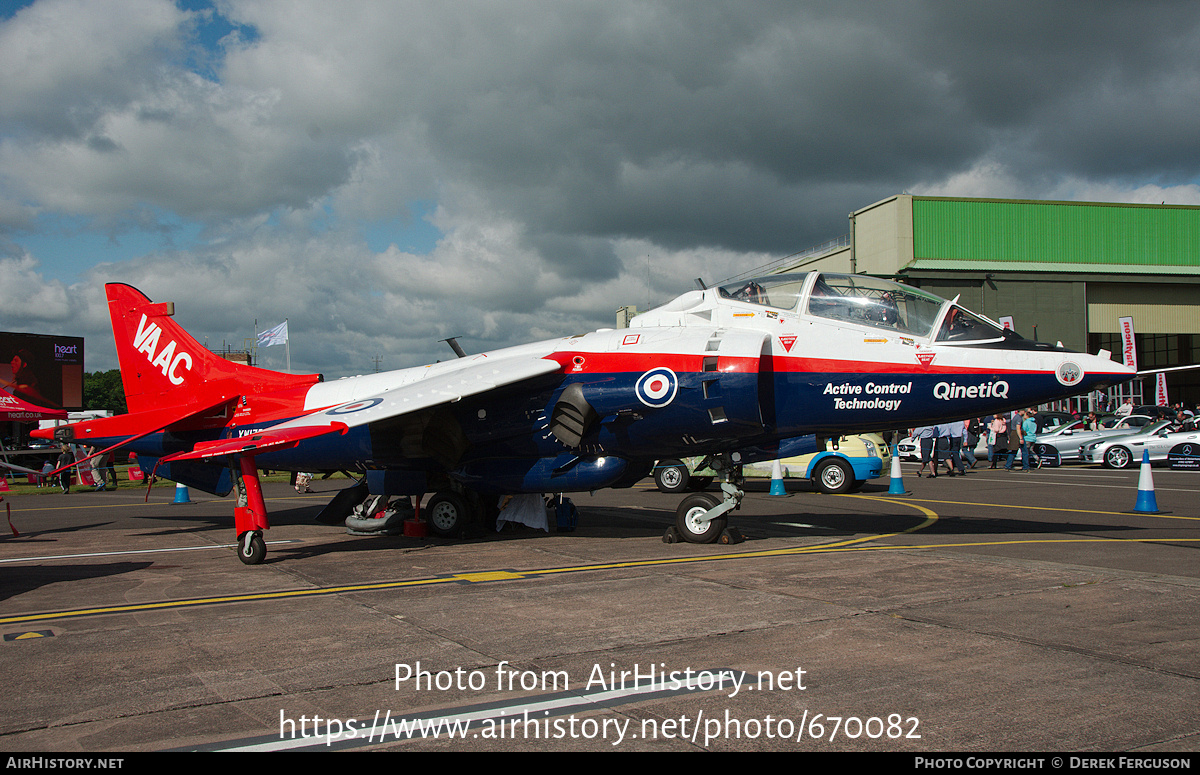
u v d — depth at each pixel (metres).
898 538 9.81
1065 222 39.81
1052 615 5.65
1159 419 27.83
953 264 38.47
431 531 11.08
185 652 5.16
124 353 13.30
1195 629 5.25
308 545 10.51
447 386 9.72
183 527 13.23
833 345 9.44
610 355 9.84
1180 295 41.03
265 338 33.69
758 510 13.62
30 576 8.36
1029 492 16.52
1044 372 8.88
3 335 36.81
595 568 8.09
